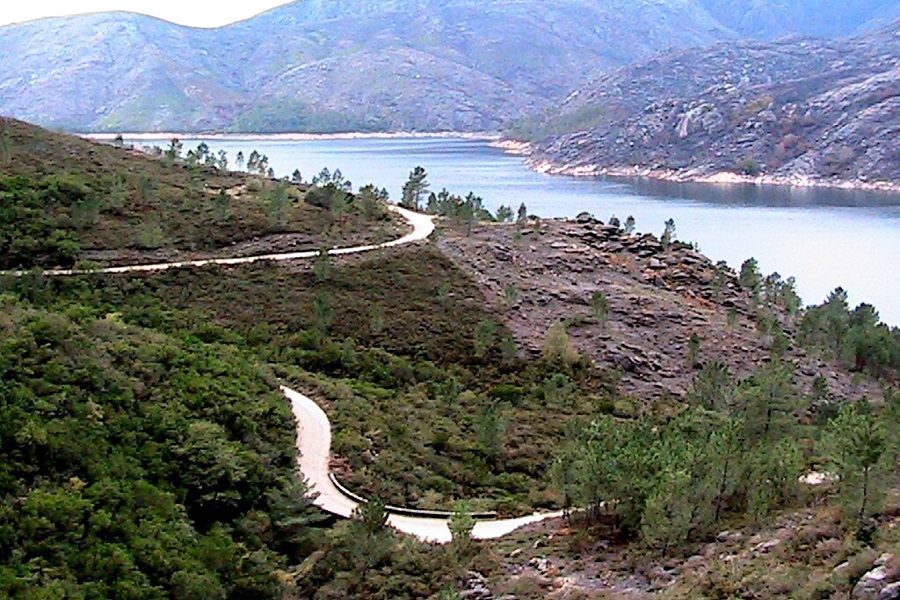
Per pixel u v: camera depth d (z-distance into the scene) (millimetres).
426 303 92875
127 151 132875
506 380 83000
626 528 42250
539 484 59344
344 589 38812
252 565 41094
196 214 105375
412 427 65188
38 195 99312
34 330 52156
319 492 49906
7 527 36219
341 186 137500
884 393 89000
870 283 181750
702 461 41562
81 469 42281
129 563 36969
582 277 109688
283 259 96750
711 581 31641
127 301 83562
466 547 41594
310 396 67312
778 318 118125
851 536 32281
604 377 87125
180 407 50938
